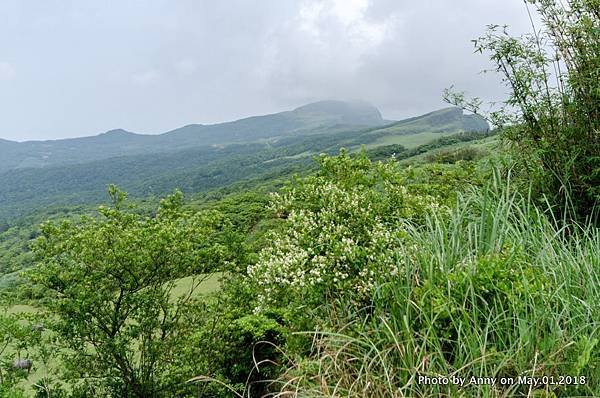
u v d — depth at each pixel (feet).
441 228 11.30
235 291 19.65
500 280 8.78
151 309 20.02
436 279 9.36
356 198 14.93
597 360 7.70
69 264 19.20
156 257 19.58
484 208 10.81
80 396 18.62
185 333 20.13
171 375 19.22
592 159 12.84
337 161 18.69
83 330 18.61
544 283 8.87
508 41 13.73
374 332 9.42
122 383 19.42
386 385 7.88
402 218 13.73
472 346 7.86
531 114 13.75
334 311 11.04
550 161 13.61
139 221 21.11
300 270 12.06
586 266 9.46
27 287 19.65
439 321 8.74
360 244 13.61
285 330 14.01
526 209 12.25
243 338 16.84
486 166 15.52
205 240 21.16
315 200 15.93
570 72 13.14
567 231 12.86
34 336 18.78
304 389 8.55
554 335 7.73
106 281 19.43
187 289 25.16
